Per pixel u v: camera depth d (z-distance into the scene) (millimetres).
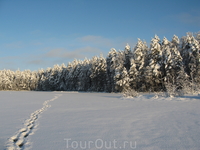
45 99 22750
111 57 47062
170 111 10414
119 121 8188
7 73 92500
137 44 40719
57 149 5062
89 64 61906
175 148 4852
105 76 51406
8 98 25047
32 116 10305
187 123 7410
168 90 19062
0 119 9430
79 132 6641
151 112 10289
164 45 37188
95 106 13969
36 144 5520
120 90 40500
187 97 16781
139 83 39438
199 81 29156
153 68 34812
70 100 20516
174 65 32781
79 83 61250
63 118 9328
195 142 5230
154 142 5355
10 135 6590
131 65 39219
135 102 16203
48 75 77125
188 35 34875
